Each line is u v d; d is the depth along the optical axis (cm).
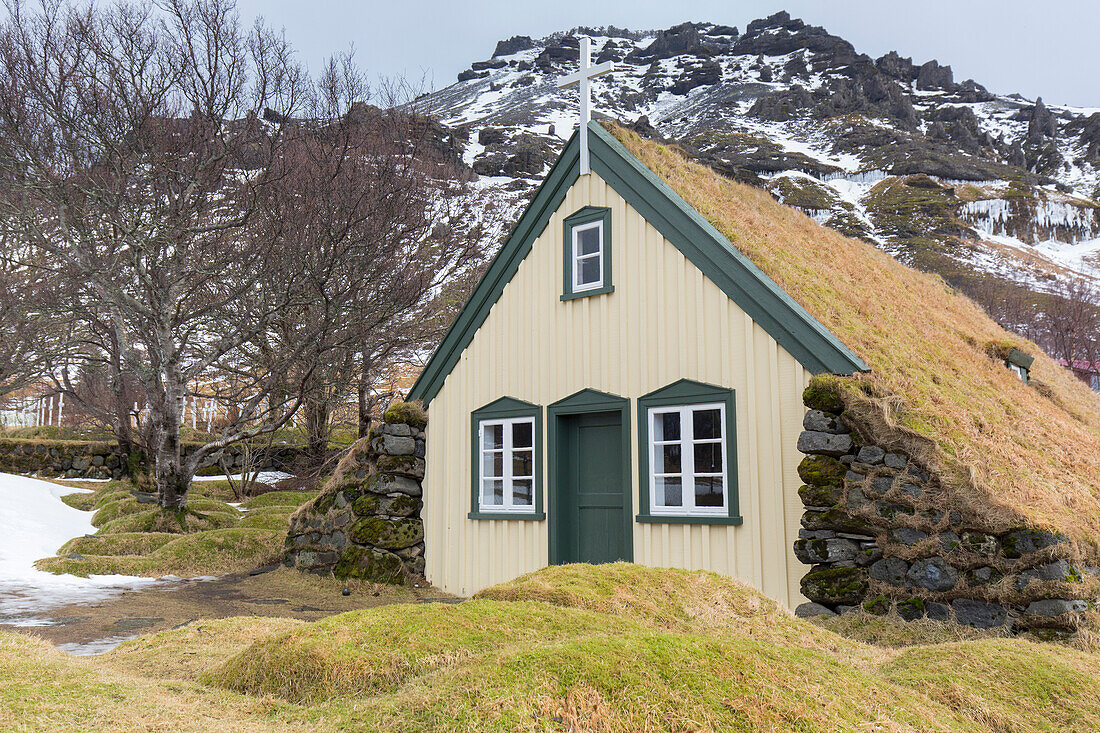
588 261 1047
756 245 984
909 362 896
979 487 662
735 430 856
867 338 890
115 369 2002
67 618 840
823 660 365
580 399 1002
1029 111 18000
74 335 2072
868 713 317
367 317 1786
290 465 2517
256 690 372
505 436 1083
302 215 1617
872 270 1303
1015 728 342
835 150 14850
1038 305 5803
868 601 705
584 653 322
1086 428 1106
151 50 1605
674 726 285
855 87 18338
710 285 904
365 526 1127
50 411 3006
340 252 1638
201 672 426
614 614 449
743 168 12850
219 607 944
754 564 820
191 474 1614
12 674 355
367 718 312
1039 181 13675
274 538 1396
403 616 407
